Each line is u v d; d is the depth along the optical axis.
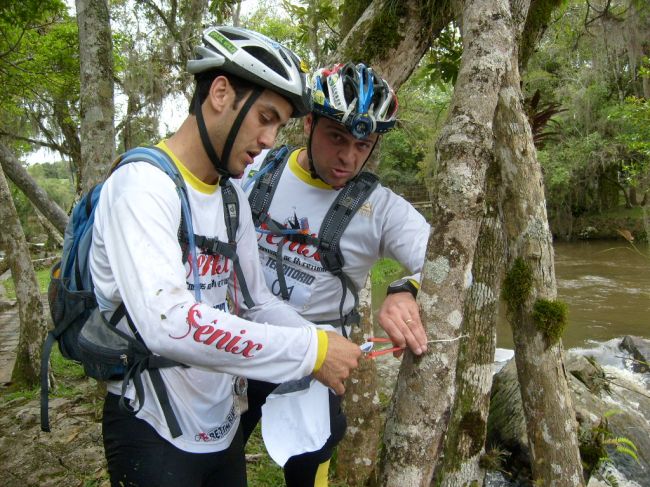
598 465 3.67
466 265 1.28
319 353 1.17
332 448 1.82
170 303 1.06
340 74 1.59
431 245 1.31
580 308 11.29
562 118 18.95
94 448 3.90
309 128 1.69
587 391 4.45
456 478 2.47
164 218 1.16
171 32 8.16
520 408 3.96
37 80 7.61
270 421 1.55
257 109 1.24
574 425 2.15
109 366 1.29
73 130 10.98
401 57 2.58
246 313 1.61
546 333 2.09
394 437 1.28
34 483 3.45
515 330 2.19
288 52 1.31
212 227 1.36
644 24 8.92
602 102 17.61
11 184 17.59
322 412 1.59
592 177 20.59
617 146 17.62
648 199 9.66
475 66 1.32
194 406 1.37
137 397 1.31
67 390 5.19
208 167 1.33
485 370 2.43
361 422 3.32
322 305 1.78
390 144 24.67
